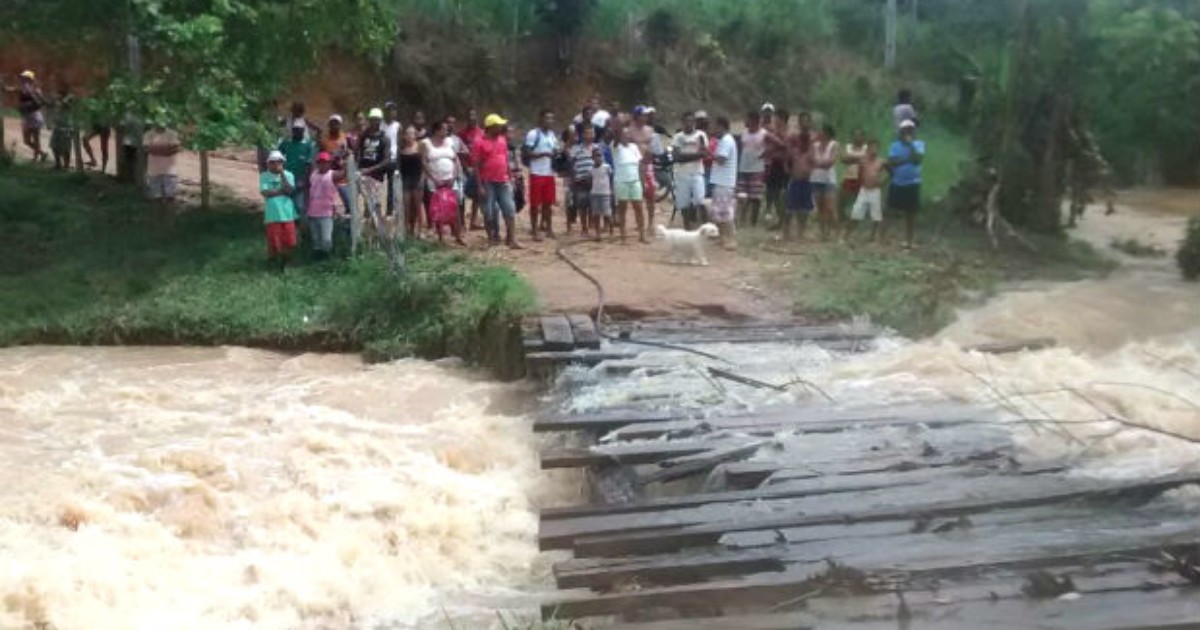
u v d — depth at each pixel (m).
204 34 16.02
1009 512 7.96
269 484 9.71
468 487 9.75
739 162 18.36
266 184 15.77
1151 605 6.49
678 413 10.22
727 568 7.16
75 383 12.62
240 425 11.16
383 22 18.72
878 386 11.09
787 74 33.12
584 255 15.99
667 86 31.69
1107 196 18.59
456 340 13.45
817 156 16.48
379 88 28.42
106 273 15.66
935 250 16.23
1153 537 7.28
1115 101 21.50
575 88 30.61
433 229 17.55
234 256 16.22
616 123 17.09
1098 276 16.11
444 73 28.95
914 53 33.56
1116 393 10.85
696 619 6.61
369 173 16.55
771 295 14.16
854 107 29.50
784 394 10.80
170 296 14.96
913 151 16.05
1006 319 13.50
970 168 18.34
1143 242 19.62
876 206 16.44
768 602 6.82
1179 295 15.05
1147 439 9.46
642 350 12.16
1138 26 19.91
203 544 8.73
